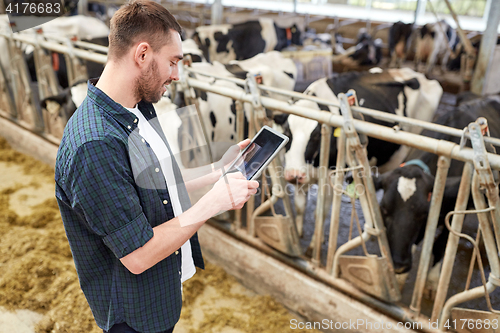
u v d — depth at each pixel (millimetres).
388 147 3236
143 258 971
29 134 3975
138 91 993
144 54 932
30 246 2570
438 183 1661
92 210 936
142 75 961
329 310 2113
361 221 3156
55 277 2348
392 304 1983
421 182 2059
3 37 4191
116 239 950
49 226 2879
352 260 1997
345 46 9656
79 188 923
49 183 3531
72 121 973
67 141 950
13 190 3346
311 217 3215
